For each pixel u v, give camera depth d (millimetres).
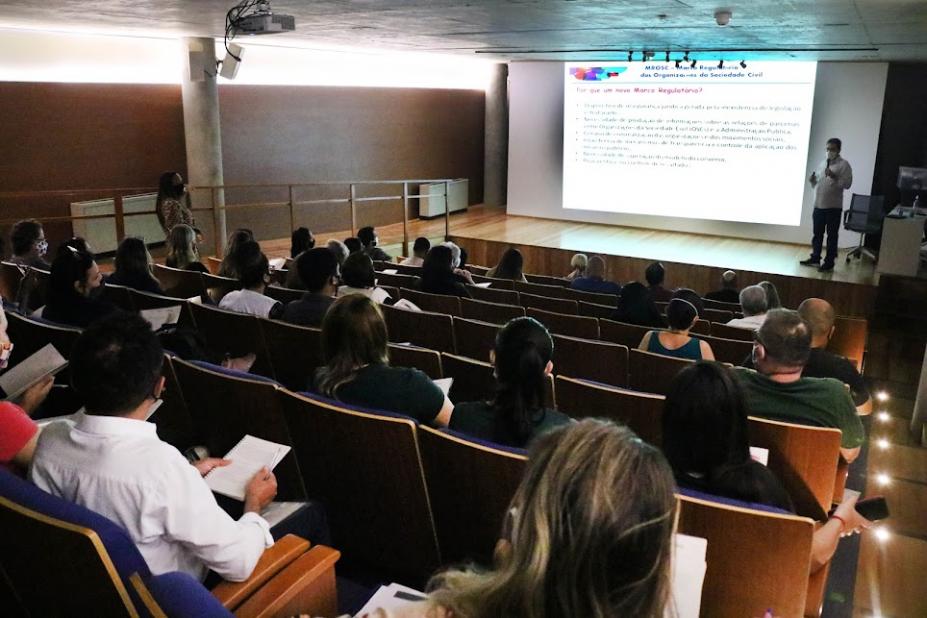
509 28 7578
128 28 7848
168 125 9461
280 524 1909
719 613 1726
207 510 1531
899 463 4184
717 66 10391
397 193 12344
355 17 6820
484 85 13680
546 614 782
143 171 9305
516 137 12297
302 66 10742
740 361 4035
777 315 2496
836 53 8828
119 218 7391
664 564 812
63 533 1214
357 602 2014
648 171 11242
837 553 3092
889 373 6410
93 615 1308
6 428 1794
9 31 7945
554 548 786
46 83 8305
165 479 1505
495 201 13711
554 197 12188
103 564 1205
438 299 4996
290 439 2281
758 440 2346
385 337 2414
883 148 10367
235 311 3713
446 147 13125
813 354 3176
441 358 3129
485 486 1901
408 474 2010
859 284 8250
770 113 10219
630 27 7207
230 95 9984
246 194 10445
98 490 1493
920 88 10039
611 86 11234
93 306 3379
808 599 2207
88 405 1541
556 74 11727
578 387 2715
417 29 7766
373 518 2168
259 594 1512
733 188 10672
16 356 3146
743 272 8852
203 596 1203
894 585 2918
